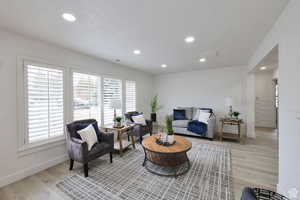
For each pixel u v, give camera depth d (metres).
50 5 1.51
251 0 1.45
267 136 4.41
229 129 4.65
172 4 1.50
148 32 2.16
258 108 5.84
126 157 2.93
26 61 2.27
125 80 4.57
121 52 3.09
